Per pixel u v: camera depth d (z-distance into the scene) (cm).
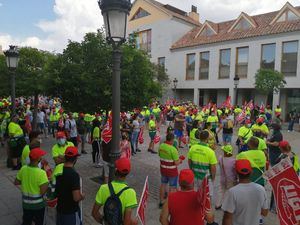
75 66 868
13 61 1110
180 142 1504
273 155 934
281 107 2667
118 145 562
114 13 548
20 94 1416
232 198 400
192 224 375
